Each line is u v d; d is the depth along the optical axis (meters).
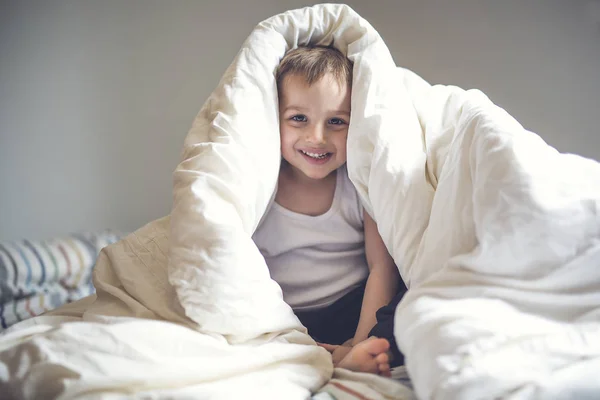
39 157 1.83
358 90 1.01
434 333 0.62
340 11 1.12
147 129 1.85
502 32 1.70
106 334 0.69
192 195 0.82
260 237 1.10
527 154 0.70
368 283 1.05
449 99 1.04
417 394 0.62
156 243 0.95
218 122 0.94
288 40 1.11
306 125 1.06
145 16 1.82
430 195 0.87
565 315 0.65
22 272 1.42
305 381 0.74
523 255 0.66
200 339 0.73
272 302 0.81
